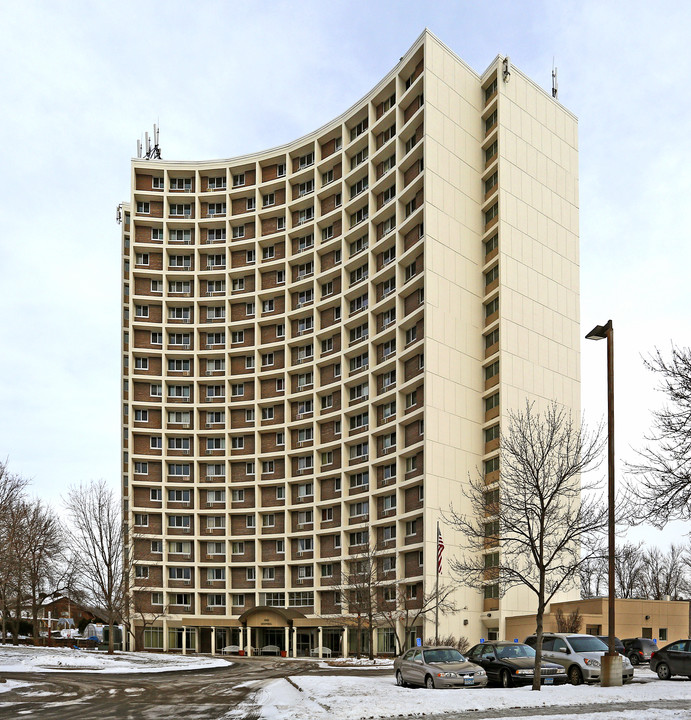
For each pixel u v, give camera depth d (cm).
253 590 7419
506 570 2733
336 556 6888
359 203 7306
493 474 5988
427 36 6519
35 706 2430
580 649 2700
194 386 7994
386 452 6512
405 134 6756
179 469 7919
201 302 8150
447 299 6206
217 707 2241
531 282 6488
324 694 2291
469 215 6525
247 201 8344
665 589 9012
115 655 5394
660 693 2175
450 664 2573
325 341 7562
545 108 7012
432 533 5697
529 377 6272
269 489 7612
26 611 8331
